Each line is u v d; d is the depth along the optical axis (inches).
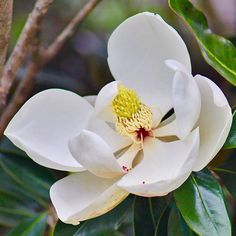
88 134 52.4
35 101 55.1
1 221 61.9
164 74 55.7
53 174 61.2
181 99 52.3
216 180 54.2
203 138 53.4
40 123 55.3
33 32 59.1
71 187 54.1
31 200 62.0
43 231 60.5
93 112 55.4
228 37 59.6
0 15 55.7
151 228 55.7
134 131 55.5
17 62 59.5
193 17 55.6
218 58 55.5
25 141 54.9
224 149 55.1
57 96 55.5
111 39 55.5
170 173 53.4
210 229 53.1
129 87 55.9
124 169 54.1
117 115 55.4
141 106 55.6
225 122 52.6
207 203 53.6
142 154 55.5
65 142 55.5
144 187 51.9
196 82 53.4
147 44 55.4
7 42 56.5
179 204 53.6
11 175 61.0
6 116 63.4
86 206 52.7
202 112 53.6
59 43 63.4
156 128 55.7
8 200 62.0
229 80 55.4
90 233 55.7
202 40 55.6
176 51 54.7
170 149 54.5
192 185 53.9
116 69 55.9
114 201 53.1
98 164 52.8
